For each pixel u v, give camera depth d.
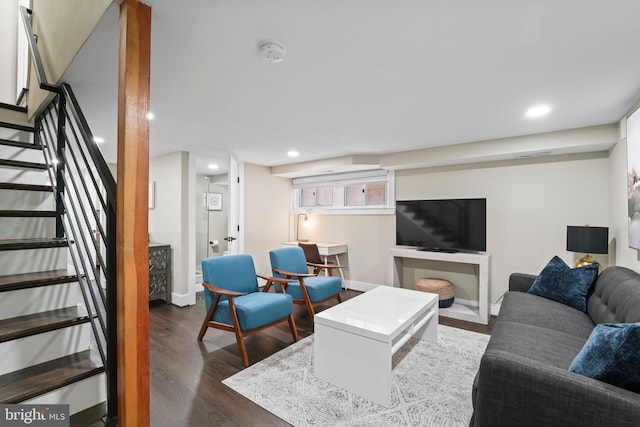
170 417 1.83
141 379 1.24
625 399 1.06
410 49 1.62
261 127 3.05
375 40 1.53
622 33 1.45
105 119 2.75
